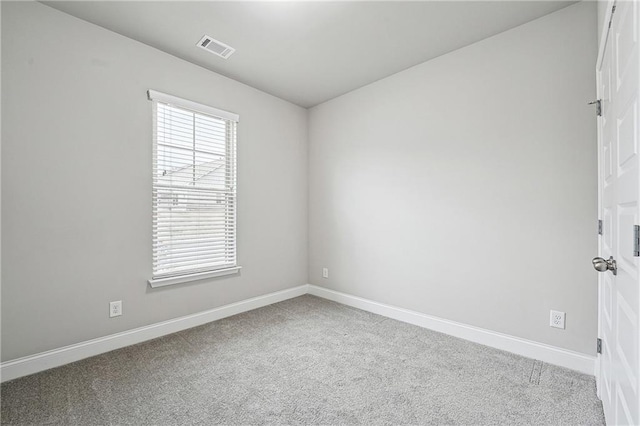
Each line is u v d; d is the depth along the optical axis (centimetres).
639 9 89
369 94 322
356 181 337
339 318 301
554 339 209
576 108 200
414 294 286
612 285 139
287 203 370
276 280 357
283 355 223
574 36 200
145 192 249
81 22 216
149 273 252
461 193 254
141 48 246
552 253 210
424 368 204
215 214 298
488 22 219
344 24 222
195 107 278
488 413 158
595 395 173
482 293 242
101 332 227
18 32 191
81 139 216
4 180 188
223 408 163
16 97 191
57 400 169
